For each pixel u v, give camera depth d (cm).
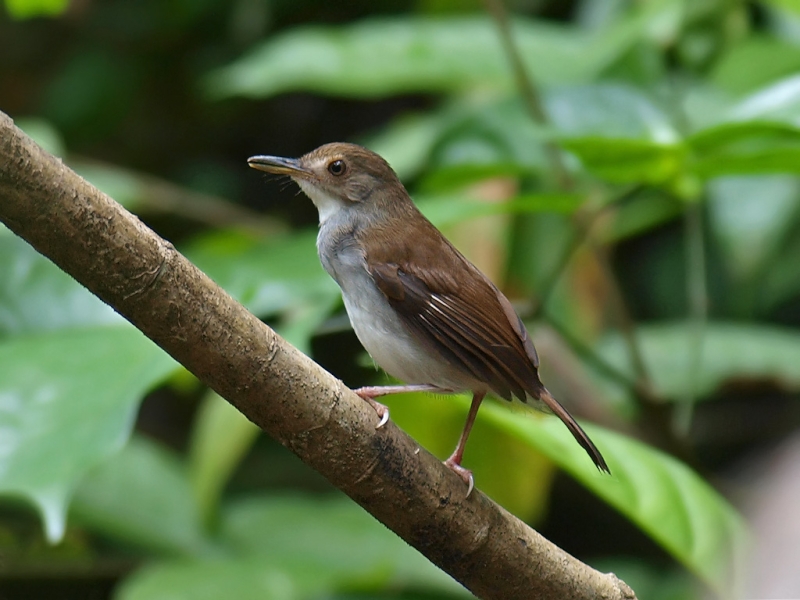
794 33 1348
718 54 1256
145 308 494
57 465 617
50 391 677
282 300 834
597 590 604
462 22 1267
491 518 575
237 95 1597
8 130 452
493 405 776
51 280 863
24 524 1205
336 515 1162
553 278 957
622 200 1076
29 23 1678
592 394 1209
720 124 743
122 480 1161
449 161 1088
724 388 1307
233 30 1638
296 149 1736
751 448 1497
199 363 514
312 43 1208
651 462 719
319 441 540
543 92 1009
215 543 1128
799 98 854
